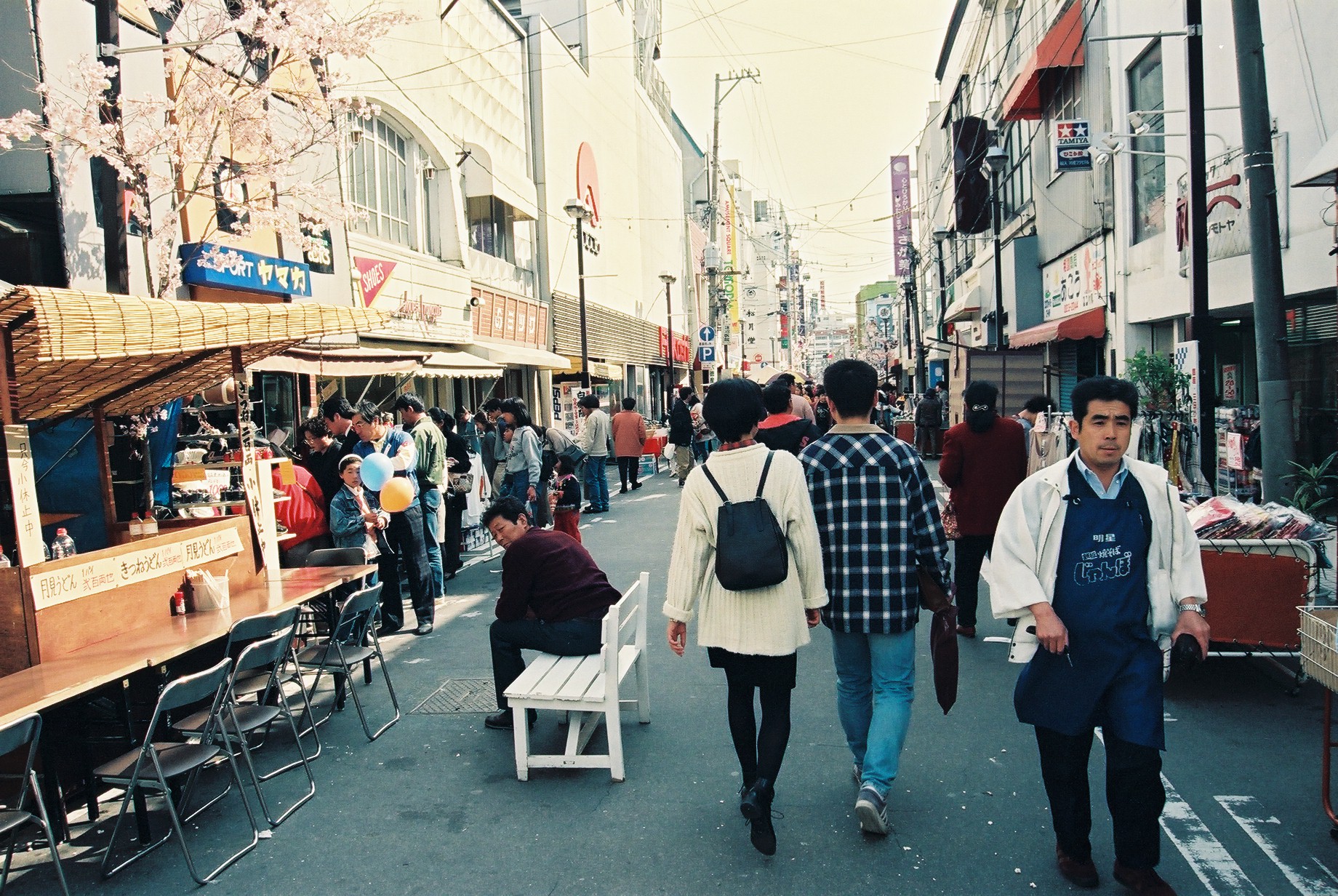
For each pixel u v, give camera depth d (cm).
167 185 837
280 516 734
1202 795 399
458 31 1845
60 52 760
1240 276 941
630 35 3441
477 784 448
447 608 841
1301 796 396
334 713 565
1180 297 1128
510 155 2167
